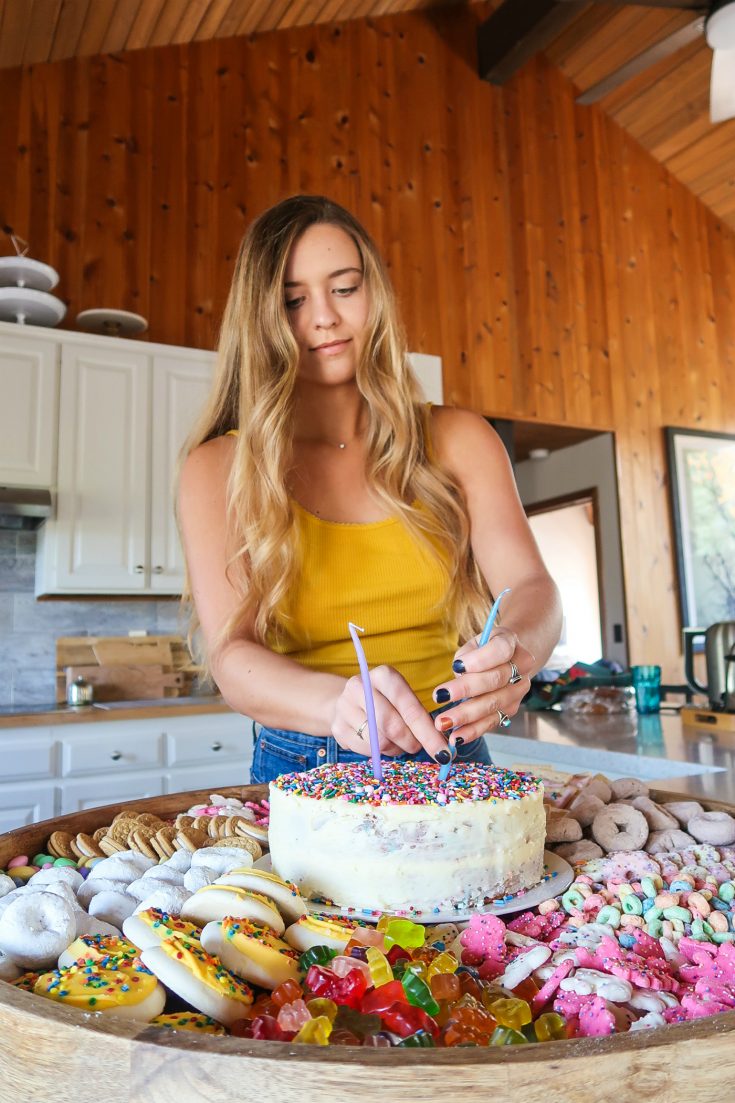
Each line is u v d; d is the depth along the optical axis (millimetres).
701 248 5062
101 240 3359
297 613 1049
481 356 4203
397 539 1069
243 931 544
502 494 1157
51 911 587
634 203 4855
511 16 4125
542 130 4598
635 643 4465
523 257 4418
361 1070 367
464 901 702
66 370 2953
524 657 808
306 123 3883
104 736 2619
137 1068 390
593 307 4613
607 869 781
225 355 1146
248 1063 375
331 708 822
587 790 995
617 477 4562
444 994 505
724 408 4977
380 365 1089
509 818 725
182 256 3514
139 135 3492
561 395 4430
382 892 699
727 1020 418
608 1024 466
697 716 2094
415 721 753
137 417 3057
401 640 1071
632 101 4723
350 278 1041
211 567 1048
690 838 876
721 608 4711
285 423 1027
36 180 3264
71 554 2910
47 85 3324
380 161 4062
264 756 1067
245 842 839
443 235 4188
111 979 487
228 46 3740
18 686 3092
